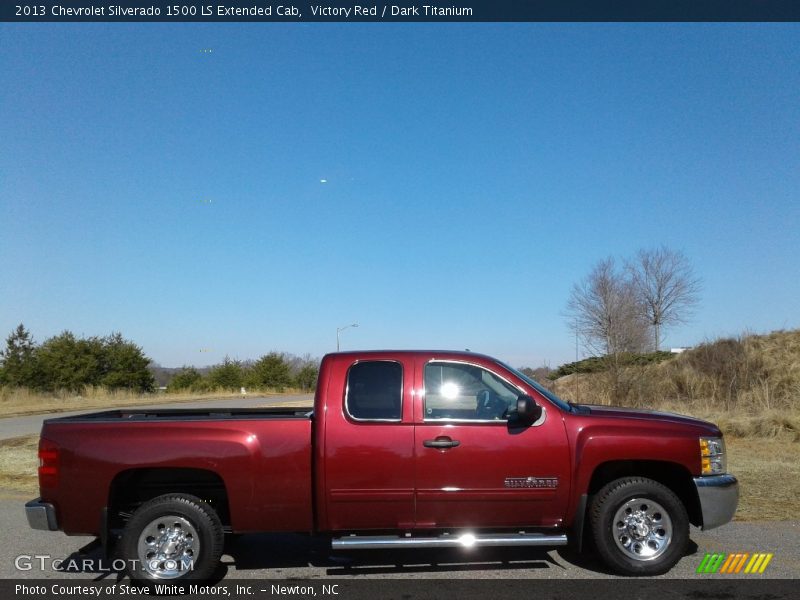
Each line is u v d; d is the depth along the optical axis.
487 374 6.26
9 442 16.45
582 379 21.34
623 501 6.09
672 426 6.21
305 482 5.97
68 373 43.38
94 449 5.95
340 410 6.04
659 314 48.16
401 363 6.20
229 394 52.66
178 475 6.31
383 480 5.95
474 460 5.99
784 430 14.06
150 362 48.69
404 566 6.48
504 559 6.66
